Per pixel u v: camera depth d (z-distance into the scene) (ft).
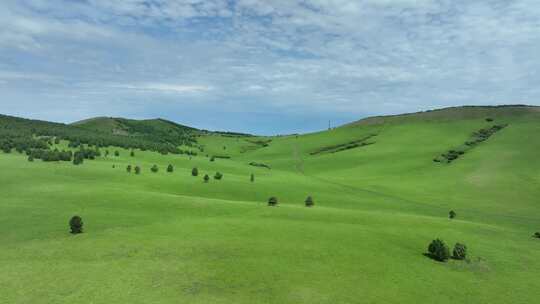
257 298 125.70
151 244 175.22
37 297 119.34
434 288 146.00
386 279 150.30
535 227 285.84
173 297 122.72
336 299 129.18
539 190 408.26
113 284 130.00
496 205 367.25
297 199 357.00
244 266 152.25
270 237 193.57
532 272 174.09
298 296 129.18
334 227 220.43
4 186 321.52
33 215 231.71
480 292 146.10
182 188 369.50
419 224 245.45
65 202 268.62
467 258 183.73
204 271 145.38
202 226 211.41
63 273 138.72
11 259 154.30
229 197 351.46
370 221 243.81
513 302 139.33
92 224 213.46
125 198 281.74
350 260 167.73
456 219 285.43
